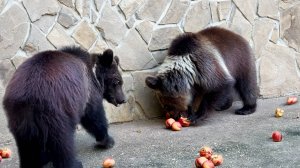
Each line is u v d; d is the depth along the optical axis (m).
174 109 5.64
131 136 5.35
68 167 4.20
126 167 4.63
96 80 4.79
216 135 5.27
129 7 5.65
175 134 5.36
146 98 5.83
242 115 5.85
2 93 5.20
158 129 5.54
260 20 6.25
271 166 4.53
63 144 4.15
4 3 5.17
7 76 5.23
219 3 6.05
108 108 5.66
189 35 5.63
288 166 4.52
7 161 4.83
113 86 5.01
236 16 6.14
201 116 5.63
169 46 5.80
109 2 5.57
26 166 4.21
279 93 6.39
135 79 5.76
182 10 5.89
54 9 5.35
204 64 5.49
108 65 4.94
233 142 5.05
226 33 5.79
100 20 5.55
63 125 4.15
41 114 4.06
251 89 5.85
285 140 5.04
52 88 4.13
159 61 5.86
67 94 4.21
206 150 4.67
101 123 4.92
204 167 4.42
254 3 6.20
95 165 4.71
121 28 5.65
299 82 6.41
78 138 5.33
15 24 5.22
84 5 5.47
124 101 5.10
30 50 5.30
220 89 5.56
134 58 5.74
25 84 4.12
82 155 4.92
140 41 5.75
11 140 5.25
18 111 4.06
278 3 6.31
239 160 4.66
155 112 5.88
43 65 4.21
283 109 5.94
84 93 4.44
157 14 5.79
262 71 6.30
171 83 5.52
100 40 5.58
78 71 4.41
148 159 4.77
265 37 6.29
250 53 5.89
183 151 4.91
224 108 6.00
